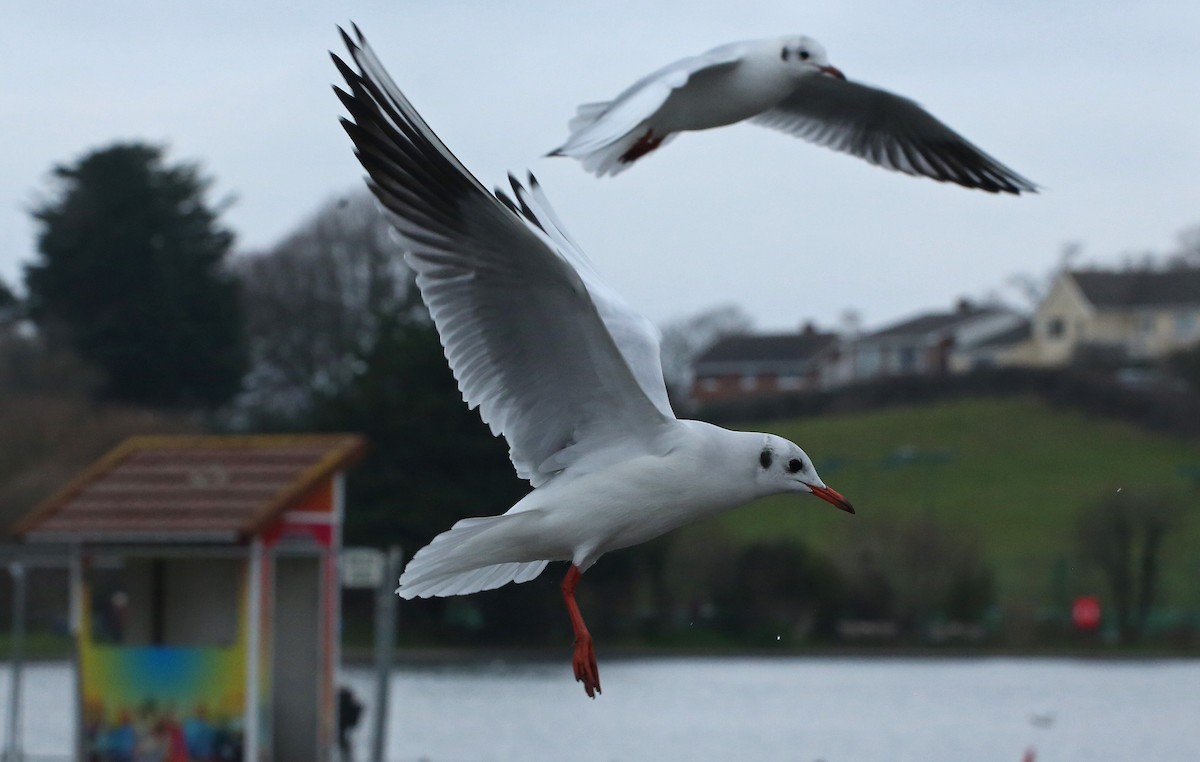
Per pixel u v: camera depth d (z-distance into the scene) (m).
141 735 15.83
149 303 60.06
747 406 58.09
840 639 33.50
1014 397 56.88
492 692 25.42
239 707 15.70
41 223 62.31
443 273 6.95
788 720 22.55
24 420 49.16
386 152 6.64
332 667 16.81
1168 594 34.69
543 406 7.27
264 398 68.06
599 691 6.94
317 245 68.50
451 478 33.62
